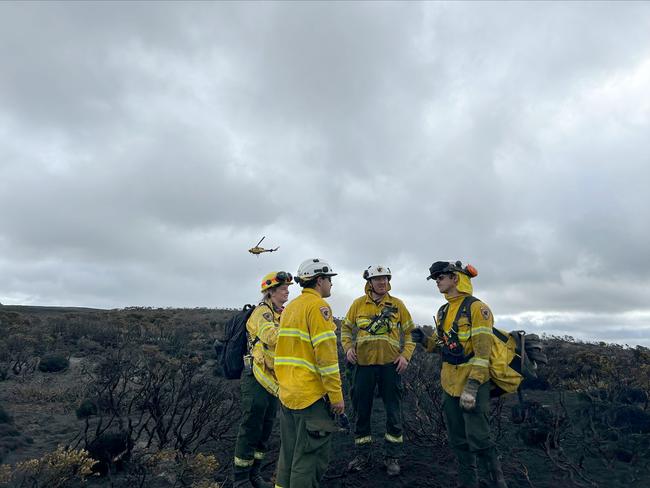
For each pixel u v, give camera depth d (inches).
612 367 301.6
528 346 141.9
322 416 115.3
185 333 629.9
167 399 245.8
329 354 114.0
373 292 176.4
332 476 167.0
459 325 141.4
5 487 135.5
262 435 157.6
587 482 156.7
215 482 160.4
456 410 145.8
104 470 167.3
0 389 319.0
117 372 273.7
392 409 169.6
